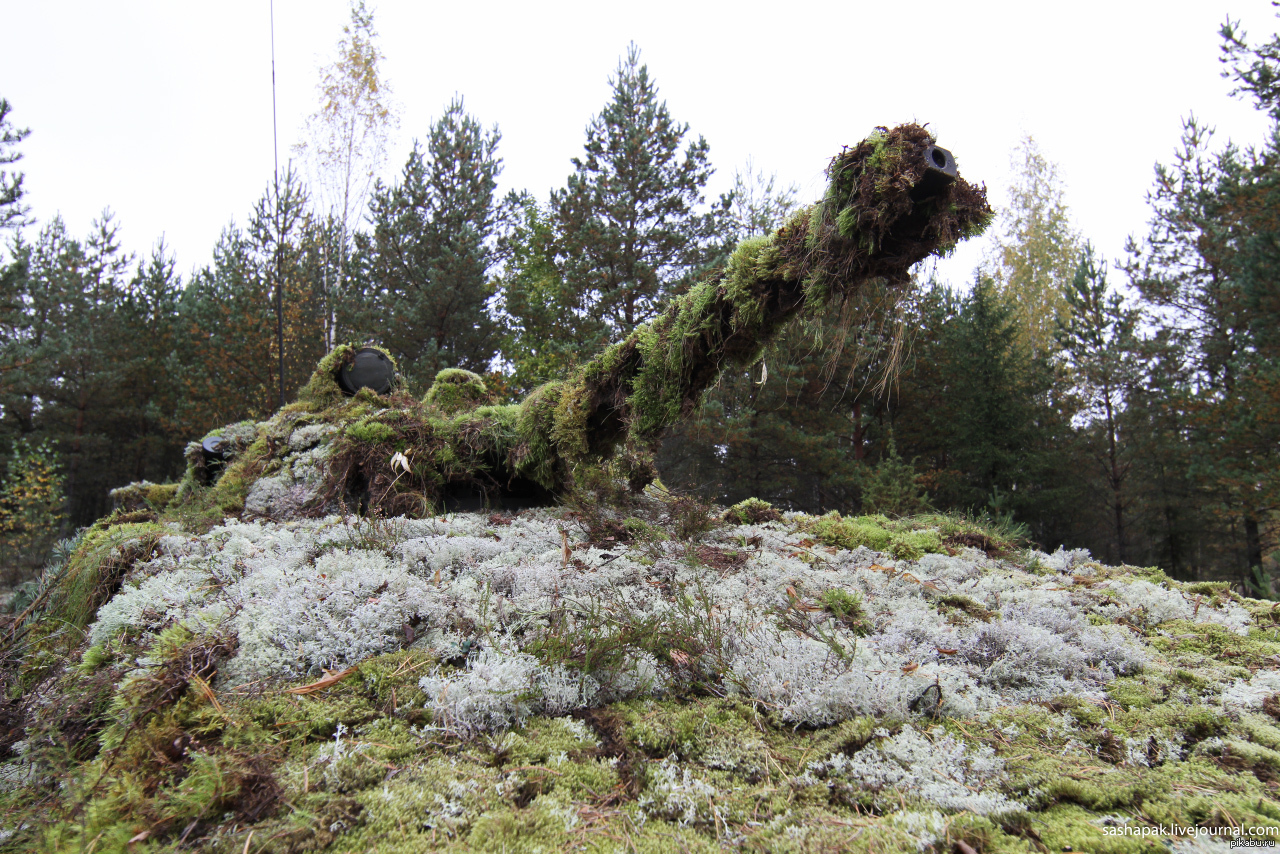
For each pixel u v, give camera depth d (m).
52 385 19.78
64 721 2.10
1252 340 13.51
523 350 19.42
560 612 2.45
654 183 16.39
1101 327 17.67
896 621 2.68
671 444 15.30
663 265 16.84
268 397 16.50
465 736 1.86
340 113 15.83
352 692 2.04
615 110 16.91
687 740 1.88
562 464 4.77
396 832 1.49
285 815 1.53
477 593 2.67
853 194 2.72
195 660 2.08
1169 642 2.83
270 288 16.56
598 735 1.94
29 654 2.83
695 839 1.51
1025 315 23.31
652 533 3.88
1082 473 17.62
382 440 4.66
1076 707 2.09
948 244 2.72
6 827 1.69
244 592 2.63
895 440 17.69
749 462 16.22
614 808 1.62
